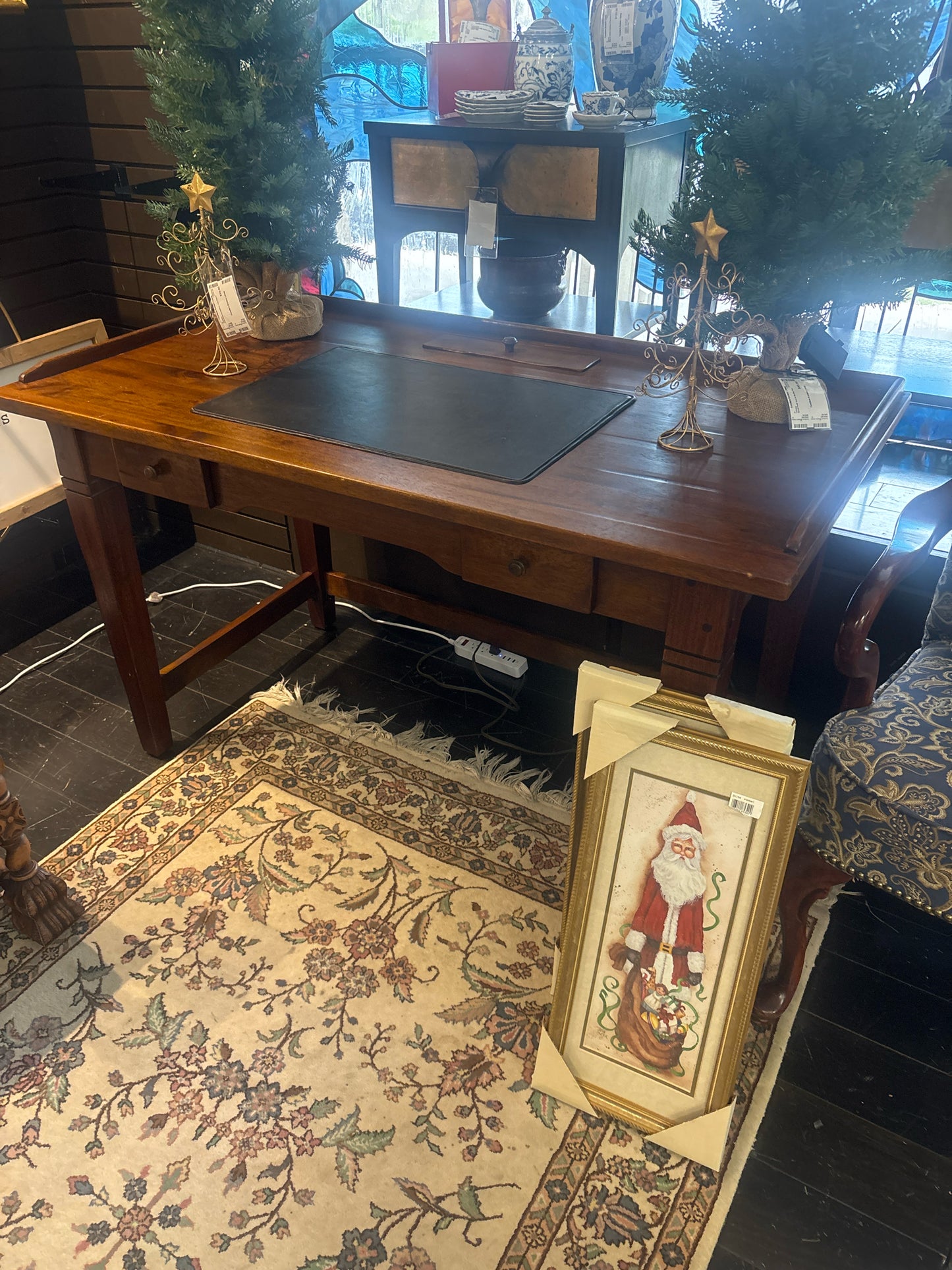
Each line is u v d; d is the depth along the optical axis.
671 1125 1.41
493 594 2.56
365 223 2.53
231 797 2.08
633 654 2.42
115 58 2.44
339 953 1.72
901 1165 1.41
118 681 2.47
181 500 1.81
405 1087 1.50
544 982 1.66
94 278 2.82
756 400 1.62
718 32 1.42
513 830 1.98
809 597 1.92
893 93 1.37
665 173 1.94
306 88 1.94
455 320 2.10
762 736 1.19
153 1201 1.36
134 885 1.86
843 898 1.84
